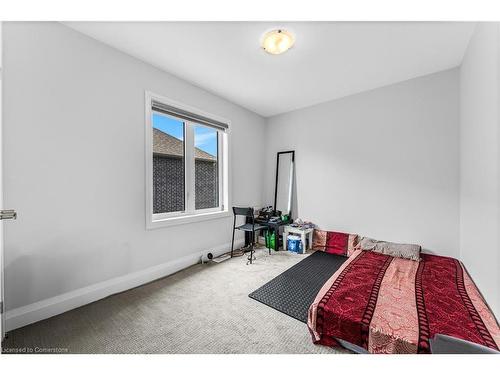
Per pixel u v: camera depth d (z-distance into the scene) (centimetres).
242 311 180
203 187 318
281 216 374
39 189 163
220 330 156
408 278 186
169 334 151
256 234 392
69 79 176
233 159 349
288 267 275
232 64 235
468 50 199
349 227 322
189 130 292
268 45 197
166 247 253
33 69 159
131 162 219
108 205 202
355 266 215
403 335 116
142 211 229
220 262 293
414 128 266
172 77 256
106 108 199
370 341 124
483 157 162
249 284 228
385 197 289
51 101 167
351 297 155
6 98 148
